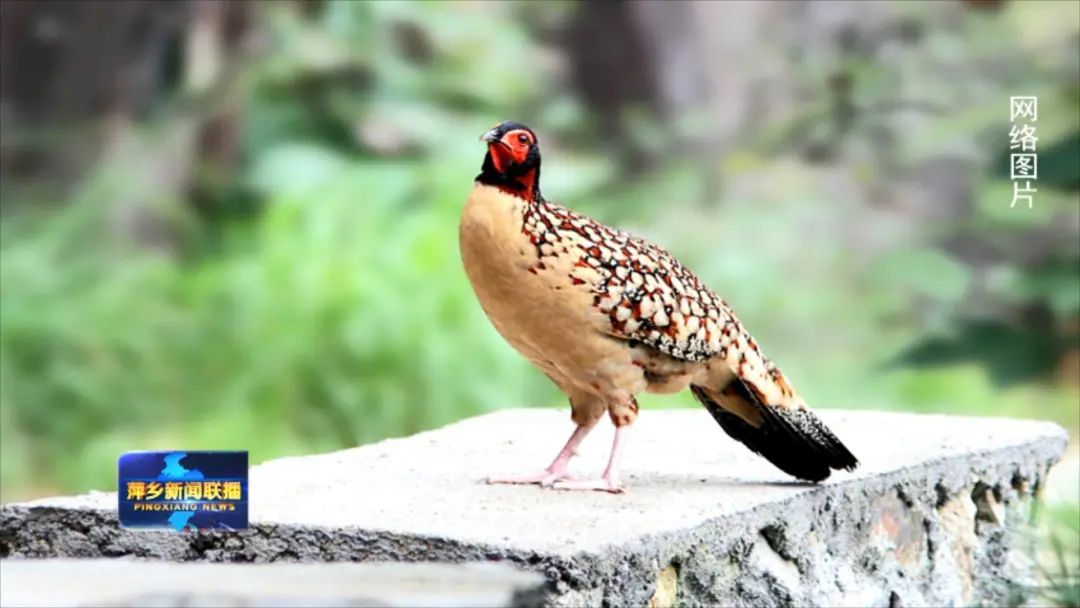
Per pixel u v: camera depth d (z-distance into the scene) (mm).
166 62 19797
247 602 4203
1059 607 7219
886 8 20812
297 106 19172
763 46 21422
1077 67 19406
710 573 5504
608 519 5328
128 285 15484
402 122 19094
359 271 13773
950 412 16344
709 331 5887
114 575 4664
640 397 13391
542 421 7871
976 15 20219
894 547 6676
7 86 19750
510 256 5570
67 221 17953
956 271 18453
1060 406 16047
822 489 6133
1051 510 7738
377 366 13133
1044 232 17281
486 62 20375
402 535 5043
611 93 22109
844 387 17516
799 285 19516
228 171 18906
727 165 20297
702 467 6570
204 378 14422
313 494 5730
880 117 20156
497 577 4531
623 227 19641
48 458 14281
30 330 14664
